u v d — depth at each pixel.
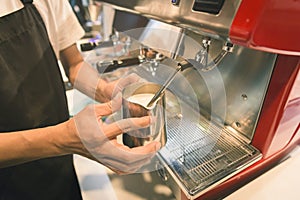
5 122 0.50
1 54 0.49
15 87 0.51
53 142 0.35
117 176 0.53
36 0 0.59
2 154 0.36
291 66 0.38
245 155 0.46
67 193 0.67
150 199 0.48
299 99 0.44
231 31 0.27
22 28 0.54
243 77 0.46
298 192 0.47
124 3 0.50
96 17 1.16
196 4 0.34
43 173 0.60
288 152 0.56
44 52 0.59
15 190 0.56
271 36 0.26
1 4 0.50
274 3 0.24
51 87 0.60
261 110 0.45
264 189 0.47
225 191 0.46
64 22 0.68
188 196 0.39
